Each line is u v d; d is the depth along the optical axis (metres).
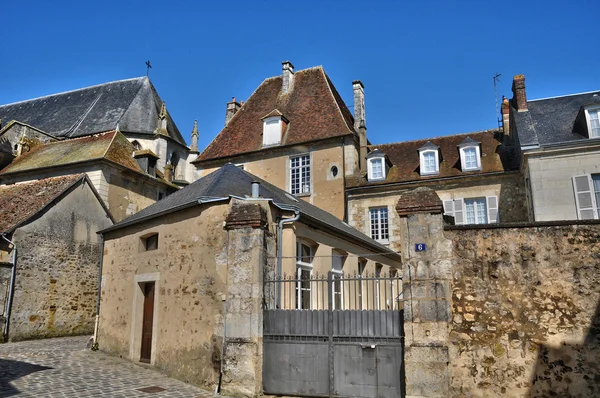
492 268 7.44
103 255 12.66
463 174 21.25
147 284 10.84
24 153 23.28
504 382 7.07
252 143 25.50
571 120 18.81
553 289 7.16
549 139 18.16
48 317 14.98
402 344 7.72
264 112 26.75
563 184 17.36
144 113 32.31
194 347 8.90
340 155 23.08
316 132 23.89
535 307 7.17
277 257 9.27
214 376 8.42
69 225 16.05
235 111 29.66
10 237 14.17
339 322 8.09
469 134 23.98
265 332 8.37
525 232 7.44
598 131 17.48
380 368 7.77
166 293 9.87
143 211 12.43
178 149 33.06
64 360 10.57
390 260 18.06
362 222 22.34
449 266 7.59
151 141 31.33
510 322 7.21
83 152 21.36
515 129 20.17
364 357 7.87
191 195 10.73
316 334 8.14
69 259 15.91
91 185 17.12
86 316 16.31
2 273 13.77
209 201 9.25
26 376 8.73
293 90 26.98
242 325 8.28
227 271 8.69
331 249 12.58
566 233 7.27
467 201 21.31
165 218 10.38
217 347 8.53
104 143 21.83
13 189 17.69
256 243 8.54
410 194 8.05
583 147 17.23
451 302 7.49
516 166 20.62
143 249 11.11
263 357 8.29
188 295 9.31
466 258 7.56
